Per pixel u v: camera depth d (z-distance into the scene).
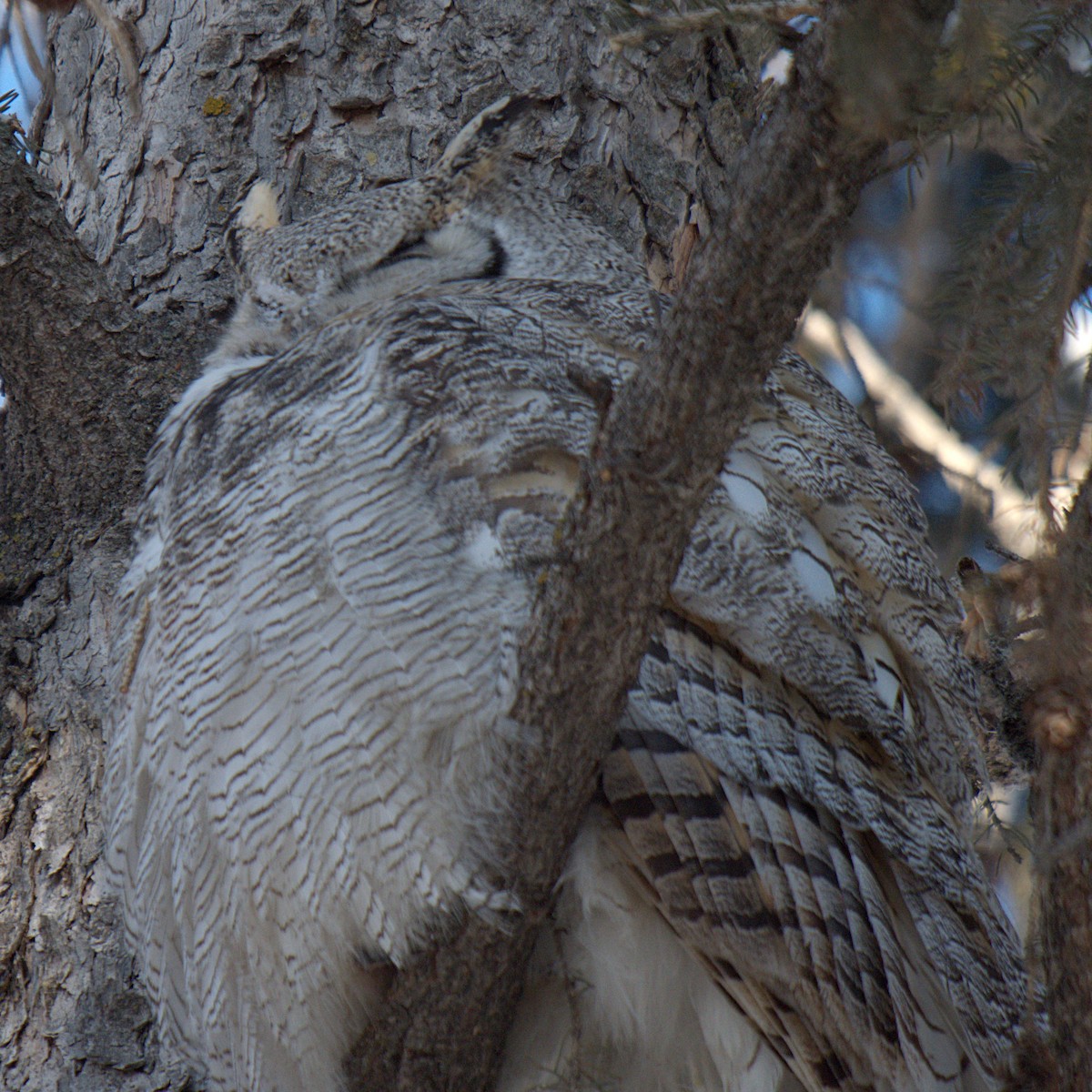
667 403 4.57
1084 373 4.53
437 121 8.17
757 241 4.29
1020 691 7.01
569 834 5.34
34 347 7.27
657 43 5.25
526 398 5.93
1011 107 4.21
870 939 5.61
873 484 6.52
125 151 8.30
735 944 5.49
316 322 7.41
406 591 5.67
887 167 4.38
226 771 5.91
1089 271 4.50
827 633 5.95
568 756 5.17
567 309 6.57
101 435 7.39
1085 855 4.52
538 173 8.10
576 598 4.89
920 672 6.29
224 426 6.24
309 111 8.19
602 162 8.20
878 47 3.82
